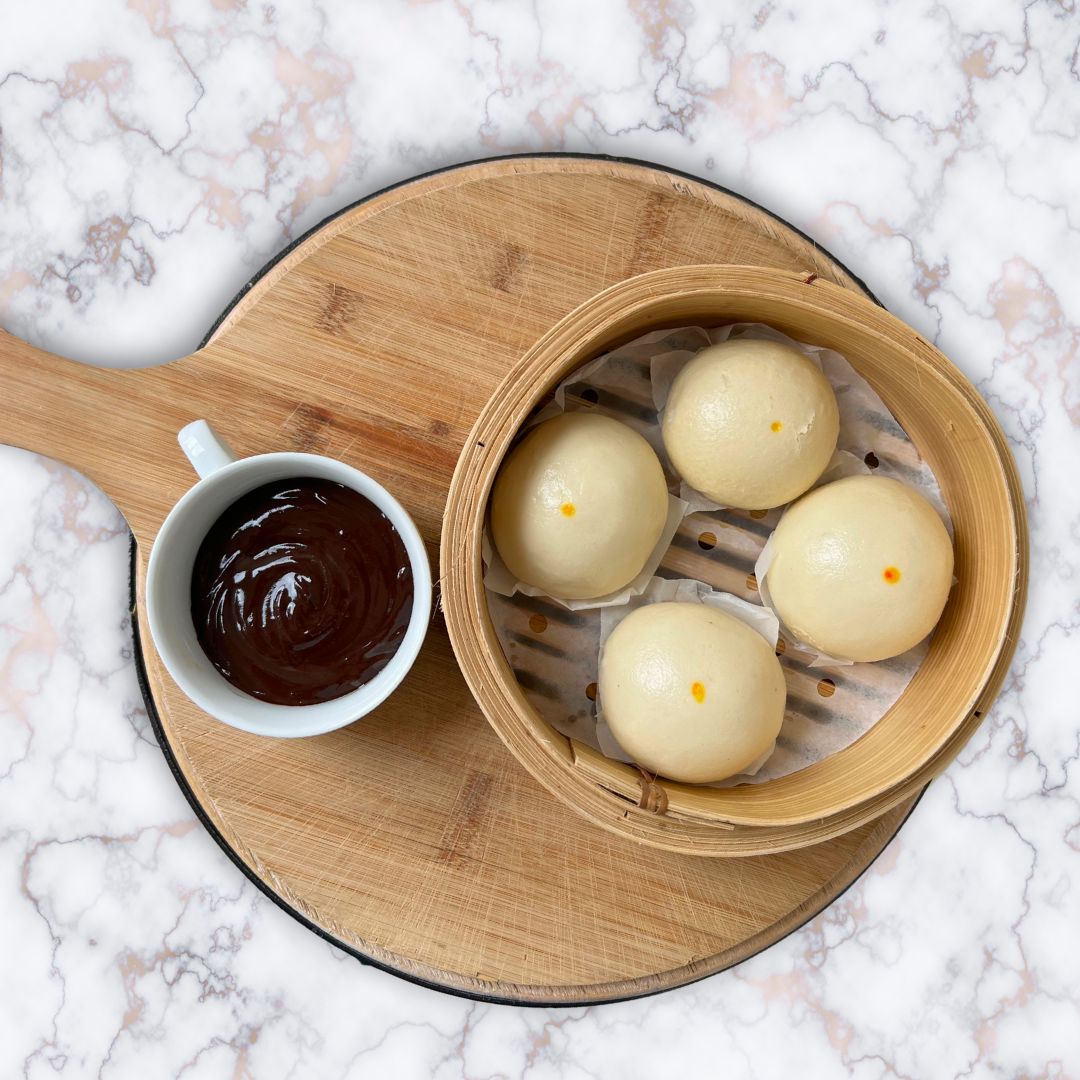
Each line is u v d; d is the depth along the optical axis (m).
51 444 0.47
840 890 0.49
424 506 0.48
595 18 0.58
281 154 0.58
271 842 0.48
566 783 0.44
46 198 0.57
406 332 0.48
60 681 0.57
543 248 0.48
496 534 0.47
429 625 0.48
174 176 0.58
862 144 0.59
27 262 0.57
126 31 0.57
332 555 0.45
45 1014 0.58
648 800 0.44
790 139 0.59
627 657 0.46
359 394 0.48
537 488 0.46
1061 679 0.60
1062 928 0.60
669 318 0.47
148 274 0.58
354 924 0.47
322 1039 0.58
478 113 0.58
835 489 0.48
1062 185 0.60
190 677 0.43
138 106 0.57
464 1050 0.58
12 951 0.58
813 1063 0.59
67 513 0.57
